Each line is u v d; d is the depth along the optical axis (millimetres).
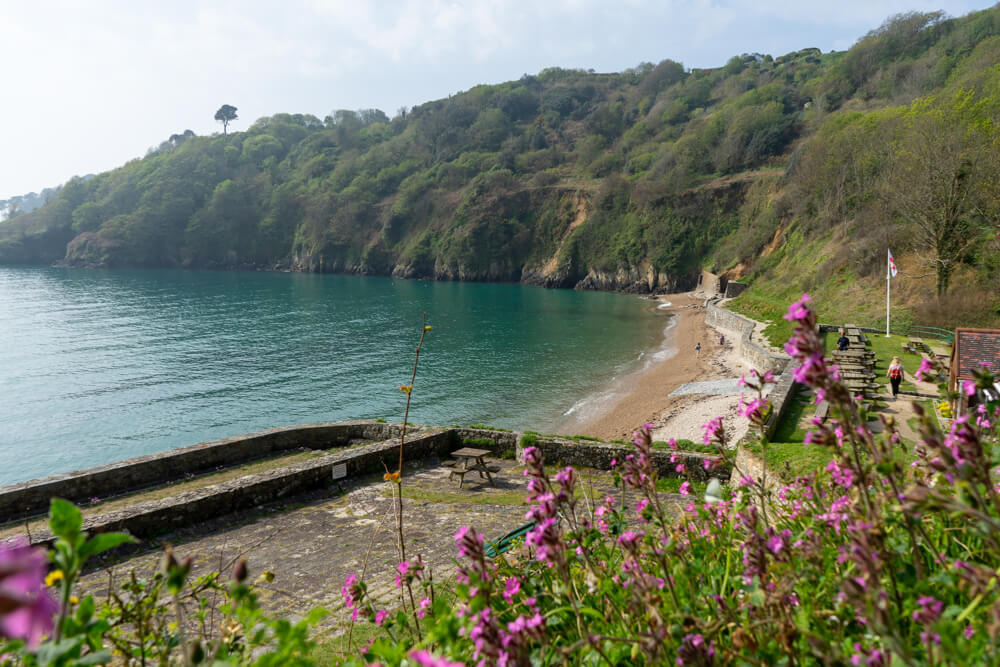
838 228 63688
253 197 168875
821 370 2088
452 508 13273
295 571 9984
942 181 38188
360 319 72750
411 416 35188
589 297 102312
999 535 1896
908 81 97062
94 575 10242
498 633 2104
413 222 148625
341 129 197375
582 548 3080
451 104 186250
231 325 67750
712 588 2787
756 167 112812
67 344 56562
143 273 138250
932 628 1744
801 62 163750
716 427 3500
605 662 2459
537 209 137250
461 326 68062
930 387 21047
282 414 35969
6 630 615
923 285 42250
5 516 13203
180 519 12266
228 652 2613
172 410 36719
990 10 94938
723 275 90875
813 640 1936
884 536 2193
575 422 33281
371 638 6156
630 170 134875
